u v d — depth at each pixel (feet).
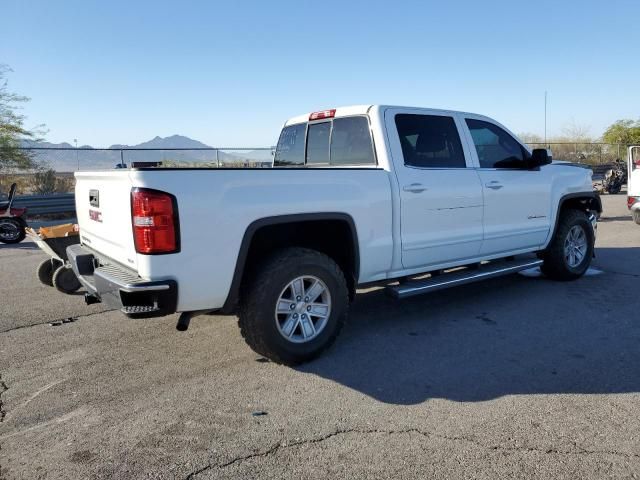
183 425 10.16
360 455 8.99
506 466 8.55
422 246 15.47
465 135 17.25
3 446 9.55
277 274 12.32
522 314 16.90
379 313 17.38
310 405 10.90
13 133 59.52
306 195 12.79
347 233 13.93
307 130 18.38
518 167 18.78
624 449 8.99
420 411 10.53
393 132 15.29
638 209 37.37
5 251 33.60
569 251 20.99
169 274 10.94
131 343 14.97
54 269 22.02
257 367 13.05
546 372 12.32
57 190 55.88
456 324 16.07
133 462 8.93
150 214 10.66
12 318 17.54
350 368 12.84
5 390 11.93
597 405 10.61
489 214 17.37
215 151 58.29
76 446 9.48
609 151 101.96
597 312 16.93
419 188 15.17
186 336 15.51
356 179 13.84
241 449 9.26
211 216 11.33
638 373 12.13
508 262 19.06
